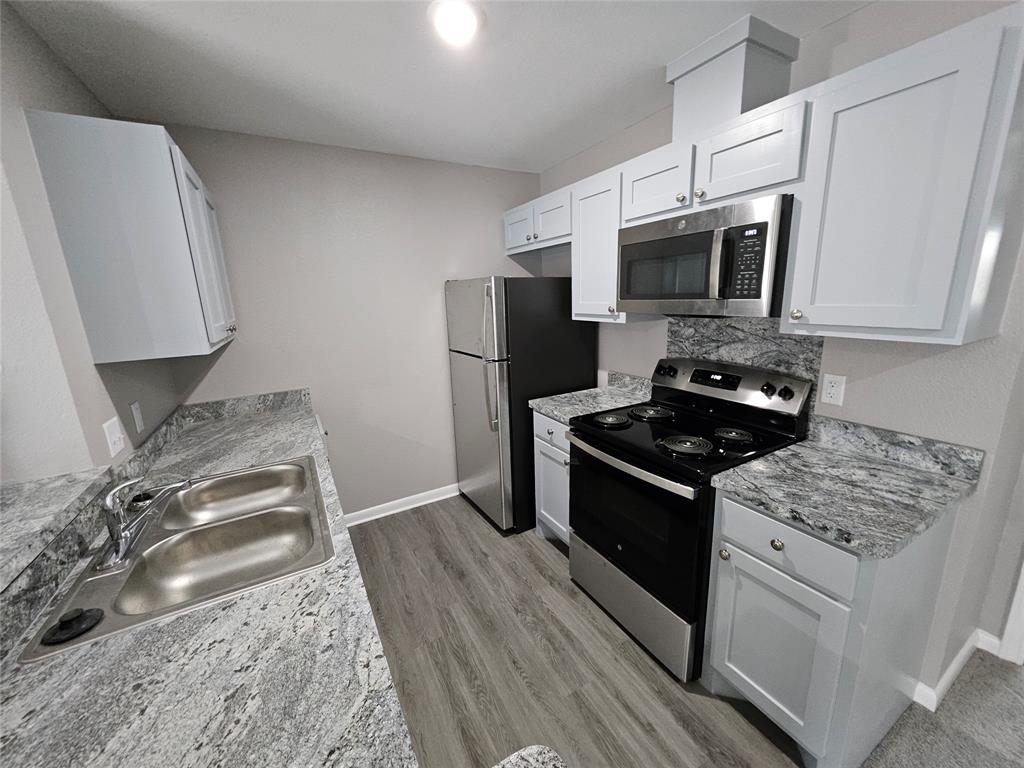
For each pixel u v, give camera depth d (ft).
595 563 6.49
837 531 3.49
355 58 5.14
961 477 4.29
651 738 4.69
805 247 4.25
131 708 2.04
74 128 4.15
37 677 2.24
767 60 5.00
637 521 5.56
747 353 6.16
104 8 3.99
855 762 4.14
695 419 6.50
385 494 9.73
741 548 4.45
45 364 3.81
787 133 4.21
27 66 4.09
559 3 4.31
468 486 9.95
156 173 4.53
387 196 8.69
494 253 10.12
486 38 4.85
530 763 1.65
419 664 5.72
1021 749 4.40
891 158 3.56
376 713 1.96
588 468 6.36
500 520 8.79
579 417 6.79
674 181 5.54
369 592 7.15
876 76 3.56
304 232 8.00
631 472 5.28
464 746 4.68
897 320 3.70
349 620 2.58
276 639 2.44
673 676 5.45
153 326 4.72
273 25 4.45
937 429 4.43
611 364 8.87
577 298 7.72
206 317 5.05
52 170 4.11
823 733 3.96
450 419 10.23
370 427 9.27
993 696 4.96
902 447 4.66
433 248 9.34
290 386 8.30
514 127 7.41
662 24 4.73
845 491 4.11
